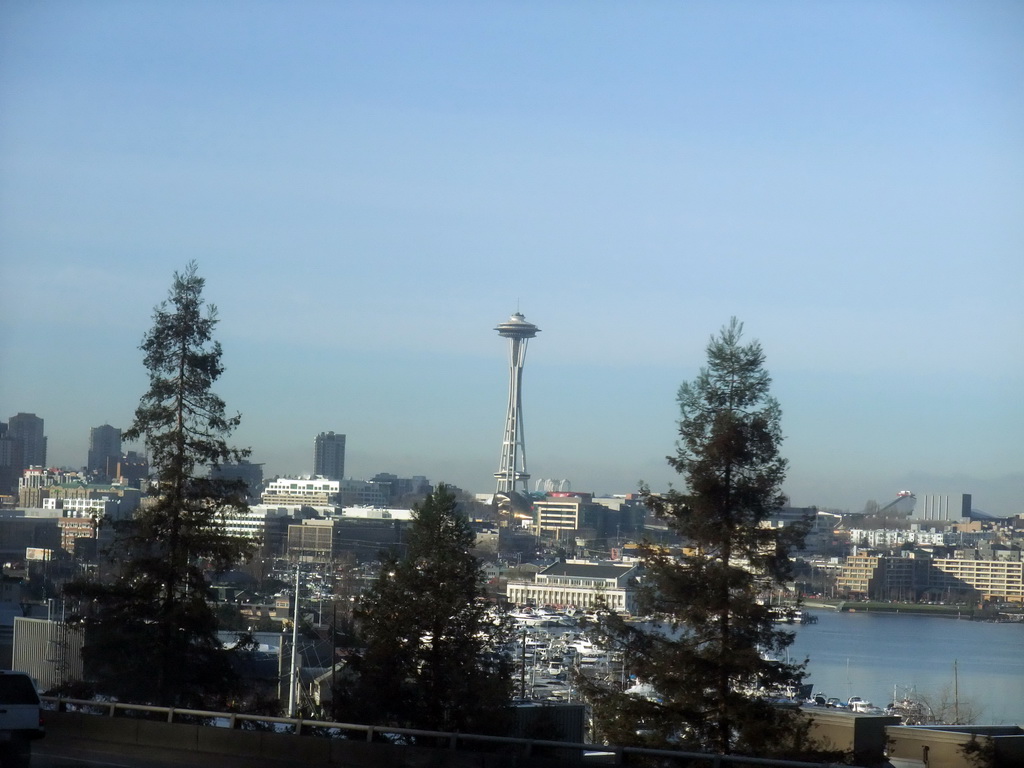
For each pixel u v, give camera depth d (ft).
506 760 84.58
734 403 124.36
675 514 122.93
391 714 145.28
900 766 114.93
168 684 148.77
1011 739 110.22
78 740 109.40
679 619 118.93
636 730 115.55
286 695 196.13
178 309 161.17
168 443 156.87
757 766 75.25
